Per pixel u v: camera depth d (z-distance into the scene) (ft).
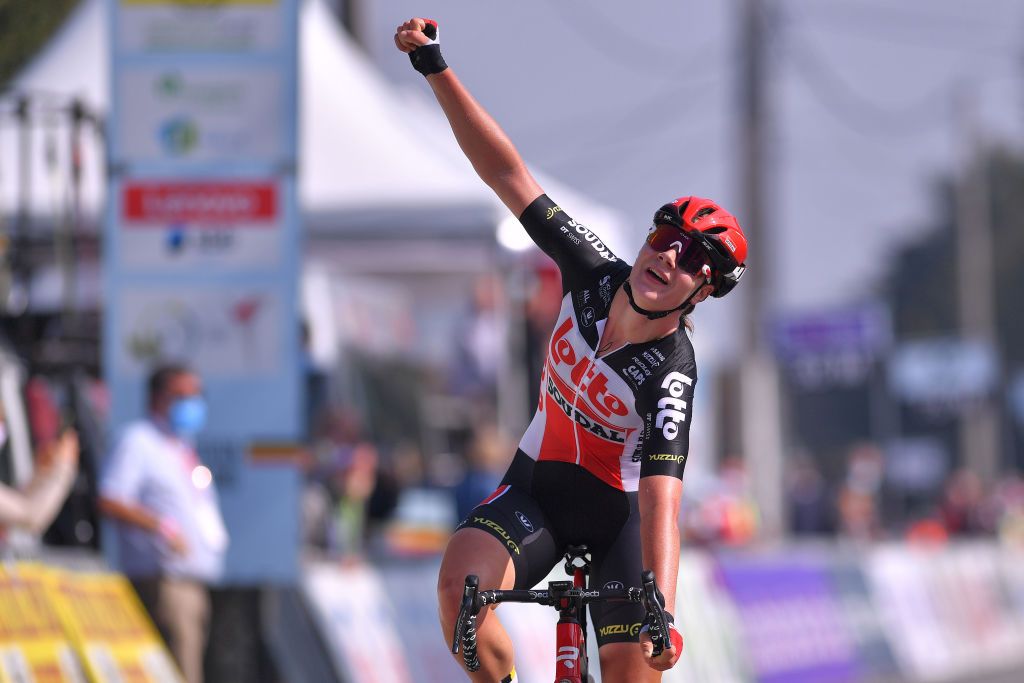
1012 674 144.97
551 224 44.29
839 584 134.21
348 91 119.14
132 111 81.05
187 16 81.15
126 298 80.48
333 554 100.48
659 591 37.01
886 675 137.08
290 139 80.89
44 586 59.21
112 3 81.00
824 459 597.52
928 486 462.19
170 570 72.79
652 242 41.47
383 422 260.21
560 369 43.68
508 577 42.32
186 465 74.64
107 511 72.02
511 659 42.86
